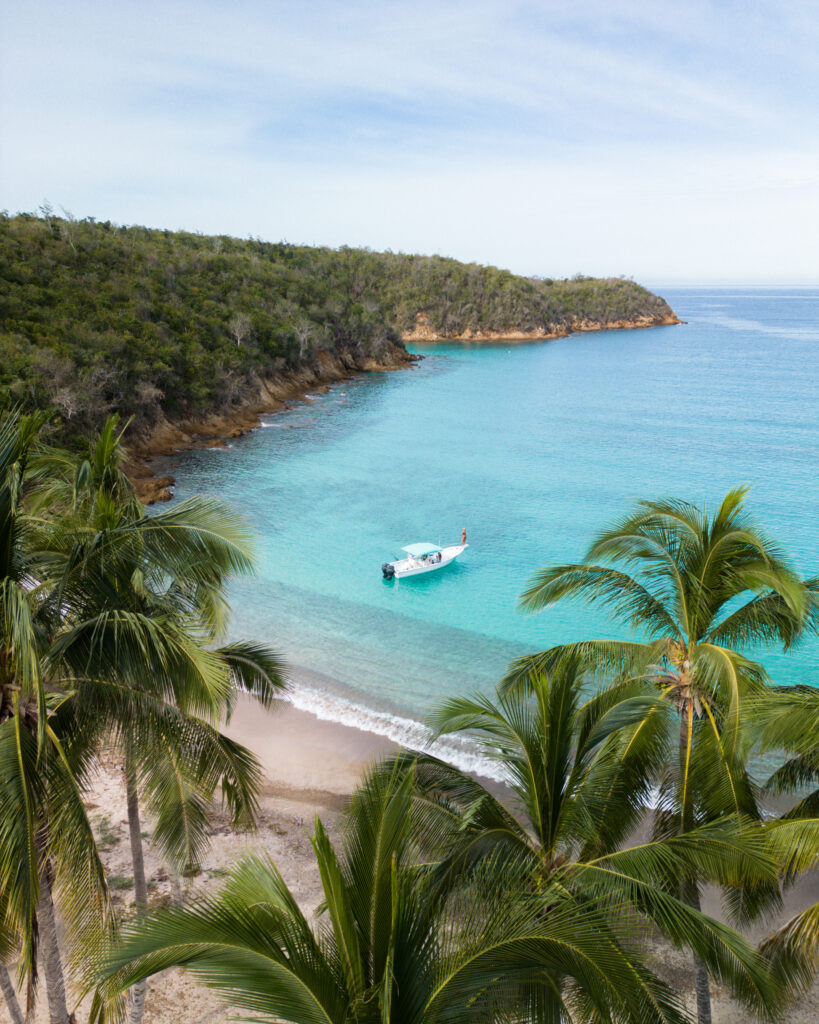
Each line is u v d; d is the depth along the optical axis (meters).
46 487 12.92
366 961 6.23
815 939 9.48
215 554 8.80
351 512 47.28
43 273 74.25
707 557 11.83
